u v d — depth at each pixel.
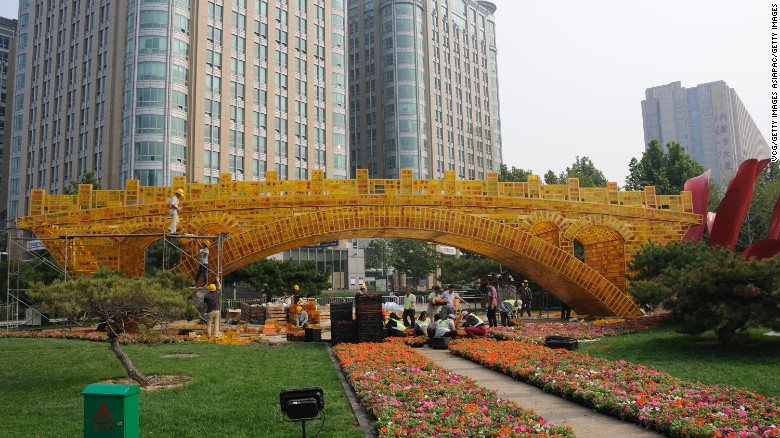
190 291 17.62
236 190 23.38
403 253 71.62
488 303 22.70
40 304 11.02
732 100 177.50
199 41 67.75
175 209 22.05
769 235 24.41
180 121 65.31
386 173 98.00
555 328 21.05
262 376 11.49
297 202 23.52
